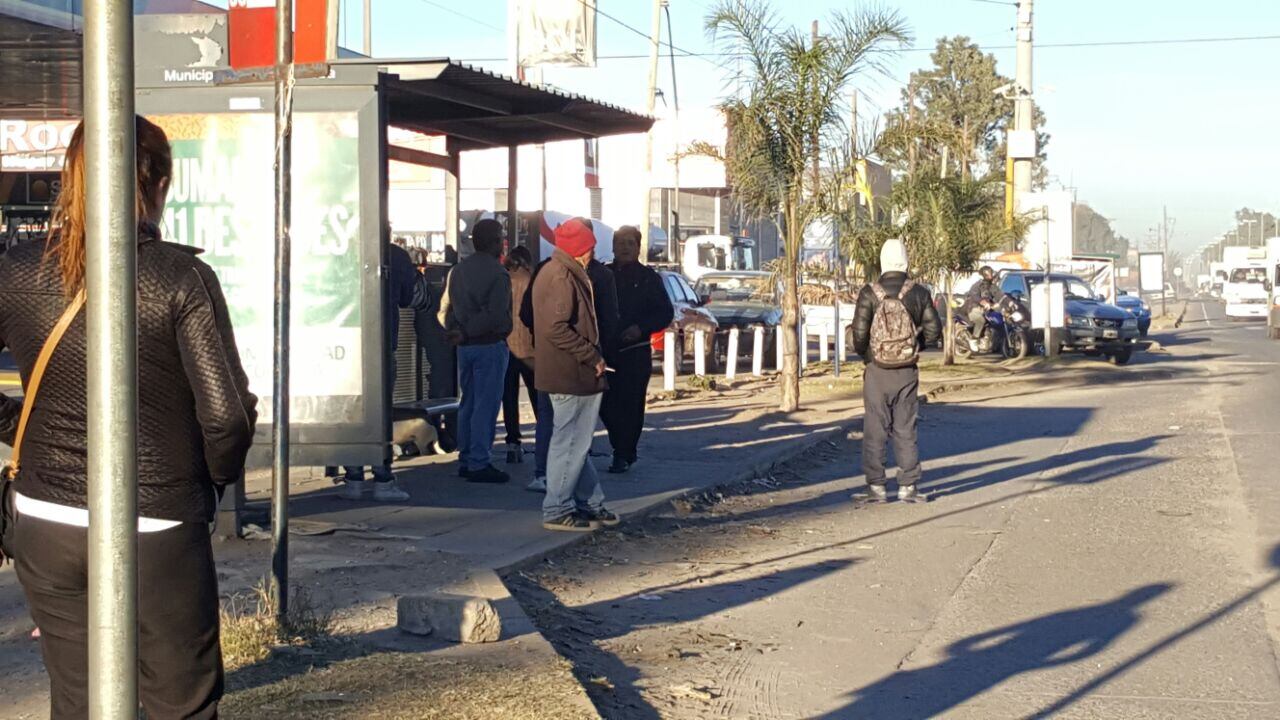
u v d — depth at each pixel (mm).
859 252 27594
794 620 7664
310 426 8844
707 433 15961
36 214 19906
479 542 8867
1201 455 14938
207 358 3445
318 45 8312
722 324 28766
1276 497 12039
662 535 10016
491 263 11344
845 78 18312
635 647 6984
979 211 28016
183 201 8758
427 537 8961
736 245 43688
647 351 12391
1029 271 34094
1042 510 11422
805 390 22500
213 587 3652
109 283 2428
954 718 5965
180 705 3607
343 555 8281
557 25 23312
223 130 8703
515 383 13039
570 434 9375
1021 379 25688
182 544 3529
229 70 8633
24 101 16953
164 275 3441
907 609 7977
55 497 3416
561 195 46875
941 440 16594
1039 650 7109
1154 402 21234
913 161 21938
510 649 6262
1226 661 6910
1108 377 26203
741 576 8742
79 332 3402
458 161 13273
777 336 28266
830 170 18891
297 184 8719
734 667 6703
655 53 35281
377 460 8820
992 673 6684
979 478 13359
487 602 6391
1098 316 30125
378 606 6984
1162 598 8281
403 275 11258
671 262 38219
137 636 2514
